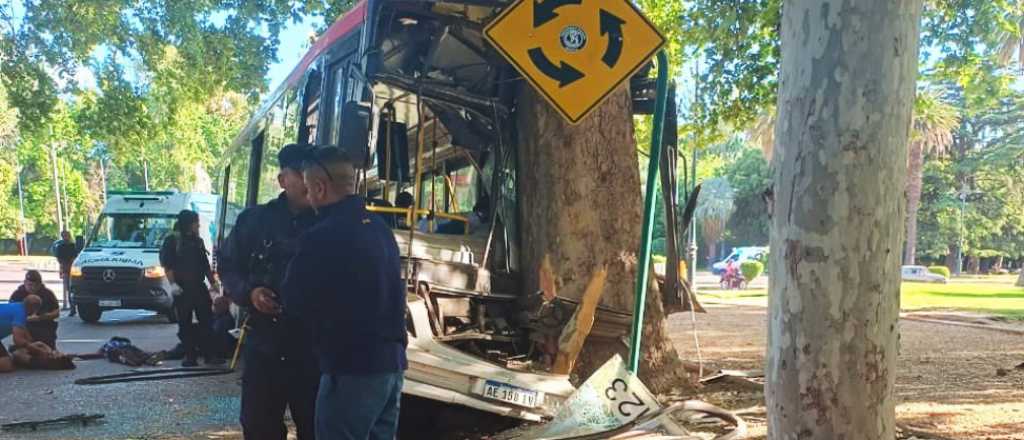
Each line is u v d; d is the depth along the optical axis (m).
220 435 6.45
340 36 6.85
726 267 38.12
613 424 5.49
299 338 4.21
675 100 7.36
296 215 4.36
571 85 4.86
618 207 7.09
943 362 9.98
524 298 6.89
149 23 15.56
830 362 3.27
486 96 7.00
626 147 7.20
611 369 5.63
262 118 11.04
